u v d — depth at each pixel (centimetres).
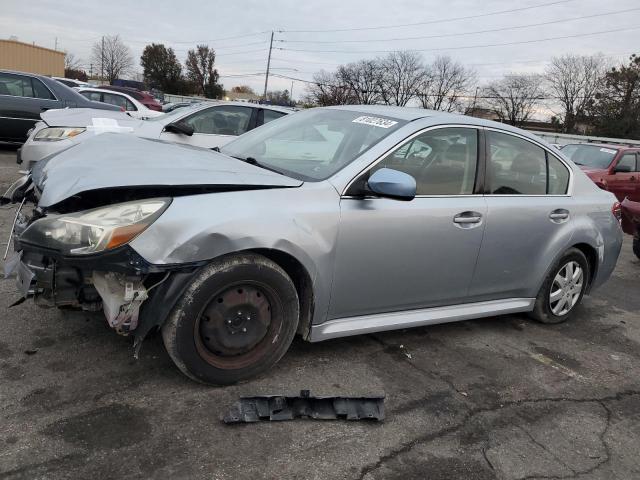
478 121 389
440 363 360
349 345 369
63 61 4166
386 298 345
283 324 307
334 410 283
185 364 281
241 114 829
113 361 311
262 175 310
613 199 481
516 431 291
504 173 396
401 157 340
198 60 8375
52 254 258
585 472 264
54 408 263
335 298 323
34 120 1060
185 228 265
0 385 277
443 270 362
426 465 255
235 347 293
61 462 228
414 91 7156
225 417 265
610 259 477
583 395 340
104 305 273
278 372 321
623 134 5241
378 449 262
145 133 731
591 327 465
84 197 276
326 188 312
